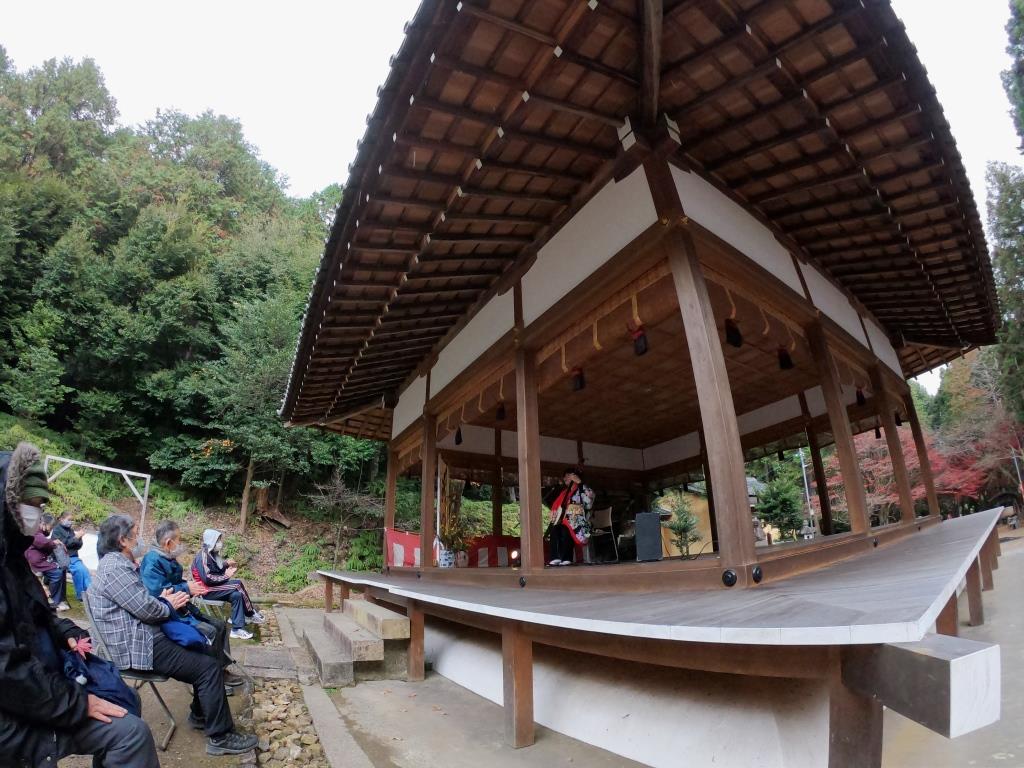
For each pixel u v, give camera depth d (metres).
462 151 3.53
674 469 9.72
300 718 3.88
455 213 4.14
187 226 18.66
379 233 4.24
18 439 13.11
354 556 15.62
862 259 5.60
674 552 11.58
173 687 4.16
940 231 4.99
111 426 15.52
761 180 4.28
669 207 3.49
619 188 3.91
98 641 3.05
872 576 2.67
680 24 2.90
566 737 3.38
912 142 3.71
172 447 15.76
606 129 3.74
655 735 2.87
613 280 3.93
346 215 3.99
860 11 2.76
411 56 2.77
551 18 2.72
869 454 18.67
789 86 3.29
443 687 4.86
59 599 6.66
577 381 4.71
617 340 4.09
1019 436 17.66
